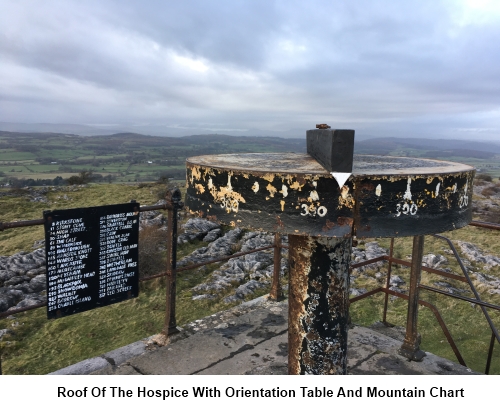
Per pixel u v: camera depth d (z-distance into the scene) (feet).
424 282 22.34
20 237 35.76
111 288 8.21
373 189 3.81
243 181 4.15
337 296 5.22
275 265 11.85
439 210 4.08
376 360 8.55
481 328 16.69
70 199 54.13
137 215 8.42
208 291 21.74
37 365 14.47
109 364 8.38
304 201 3.89
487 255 27.63
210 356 8.61
